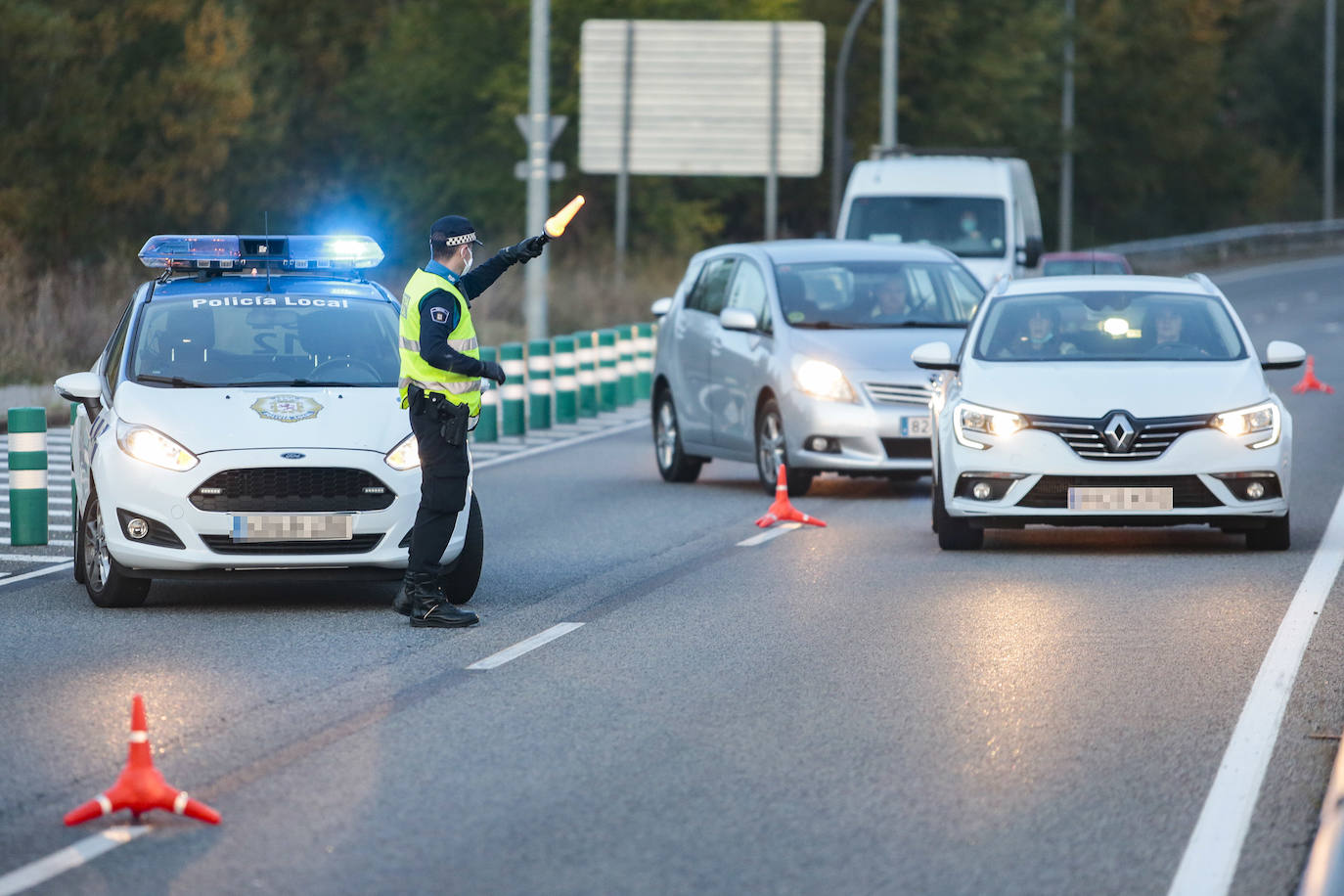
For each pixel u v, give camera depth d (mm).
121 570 36500
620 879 20172
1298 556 42219
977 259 89188
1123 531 46969
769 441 55188
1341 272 194375
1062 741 25938
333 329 39844
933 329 55812
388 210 161250
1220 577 39406
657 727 26938
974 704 28188
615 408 86875
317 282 41750
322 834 21875
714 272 60812
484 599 37969
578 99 154500
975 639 33188
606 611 36375
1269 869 20406
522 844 21422
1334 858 13992
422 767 24828
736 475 62062
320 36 166375
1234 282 181375
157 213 128250
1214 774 24234
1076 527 47844
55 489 57531
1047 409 42312
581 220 160250
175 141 122438
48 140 116688
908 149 101750
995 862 20688
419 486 36406
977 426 42531
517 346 73812
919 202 90938
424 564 35188
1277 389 89812
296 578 36344
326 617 36156
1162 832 21734
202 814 22375
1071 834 21656
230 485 36000
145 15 119312
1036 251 90250
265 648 33094
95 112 117000
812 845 21328
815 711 27828
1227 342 45250
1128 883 19938
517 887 19938
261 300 40281
